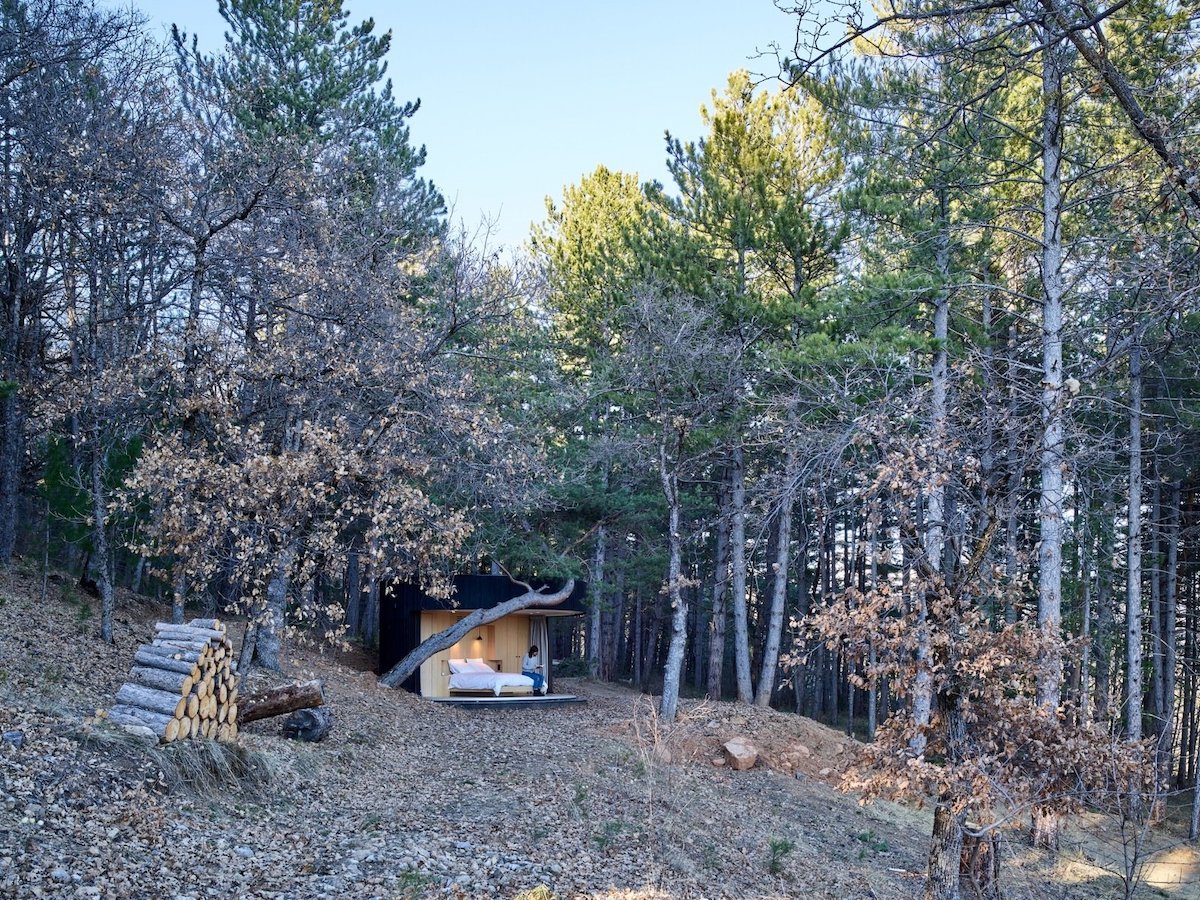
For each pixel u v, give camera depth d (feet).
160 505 44.01
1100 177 39.63
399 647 78.69
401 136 83.30
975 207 59.31
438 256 64.59
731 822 45.29
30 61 52.06
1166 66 33.01
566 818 37.88
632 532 101.76
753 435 70.23
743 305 73.72
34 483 65.87
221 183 54.34
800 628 35.63
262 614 43.57
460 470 62.64
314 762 40.32
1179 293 34.65
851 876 41.45
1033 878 47.06
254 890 24.17
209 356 46.83
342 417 46.70
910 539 36.45
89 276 50.44
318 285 52.13
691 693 124.36
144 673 33.68
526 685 82.07
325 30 78.59
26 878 20.94
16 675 35.40
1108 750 31.37
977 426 40.34
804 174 78.64
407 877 26.99
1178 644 90.17
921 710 51.90
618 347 85.51
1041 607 47.57
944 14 27.02
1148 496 83.56
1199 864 55.06
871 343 58.34
